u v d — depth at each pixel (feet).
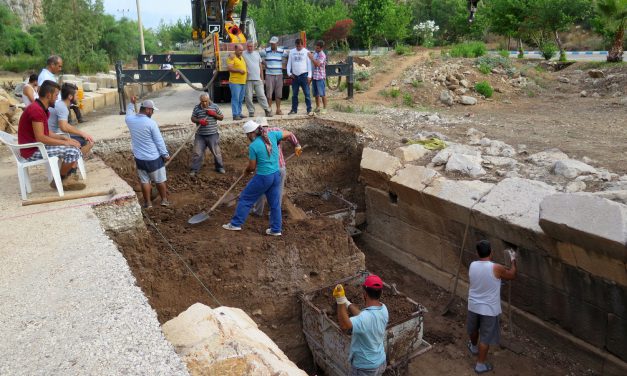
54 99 18.29
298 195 29.37
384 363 15.74
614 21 56.65
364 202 30.19
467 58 58.13
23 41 97.66
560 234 16.84
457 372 18.88
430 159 26.50
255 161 19.76
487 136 30.83
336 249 21.03
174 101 50.96
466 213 21.13
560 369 18.69
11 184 20.95
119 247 18.11
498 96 49.70
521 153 25.89
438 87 49.93
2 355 8.96
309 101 36.22
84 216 16.48
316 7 135.44
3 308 10.61
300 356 19.86
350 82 44.62
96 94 50.65
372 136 30.83
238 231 21.29
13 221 16.10
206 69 38.99
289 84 41.70
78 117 36.50
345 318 14.47
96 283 11.66
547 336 19.58
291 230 21.59
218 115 28.07
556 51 69.31
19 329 9.80
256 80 33.78
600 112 39.09
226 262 19.06
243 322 10.79
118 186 19.93
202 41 49.65
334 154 31.89
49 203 18.02
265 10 129.80
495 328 18.16
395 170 25.88
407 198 24.95
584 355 18.33
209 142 28.53
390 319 18.17
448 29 117.91
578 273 17.58
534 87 51.96
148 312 10.33
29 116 17.88
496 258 21.03
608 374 17.56
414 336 18.06
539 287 19.48
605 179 20.13
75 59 79.05
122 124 34.76
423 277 25.79
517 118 38.22
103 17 85.40
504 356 19.60
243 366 8.58
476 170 23.50
